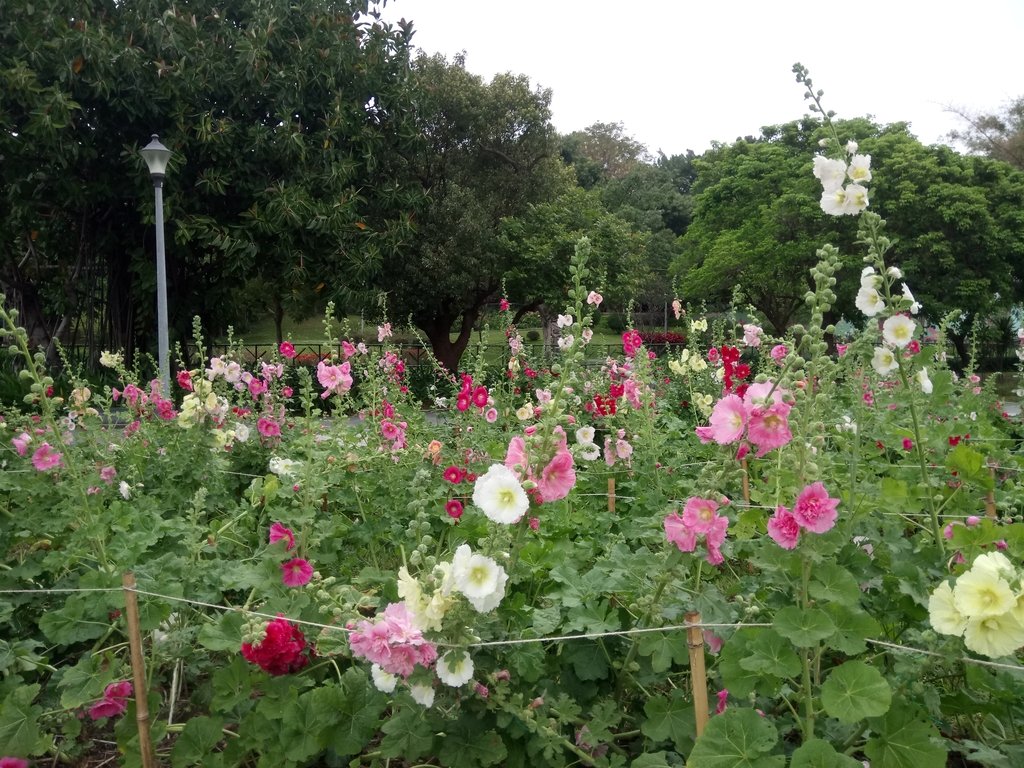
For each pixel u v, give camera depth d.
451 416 6.93
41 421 4.26
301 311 19.52
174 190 14.92
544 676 2.52
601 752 2.44
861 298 2.96
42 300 17.72
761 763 1.93
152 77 14.55
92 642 3.31
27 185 14.84
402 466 4.62
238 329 27.75
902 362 2.99
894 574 2.62
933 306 19.73
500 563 2.26
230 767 2.52
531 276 20.03
